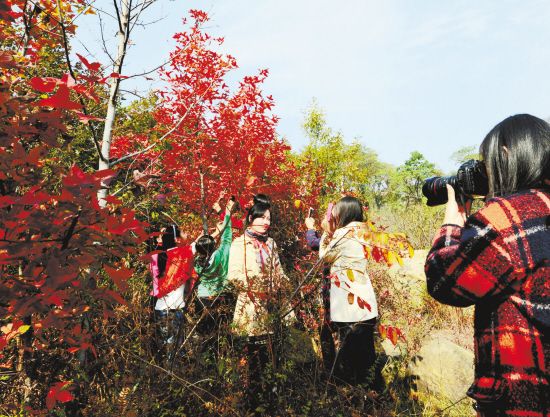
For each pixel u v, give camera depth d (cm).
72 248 134
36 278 129
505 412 87
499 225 91
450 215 111
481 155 108
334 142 955
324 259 231
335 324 256
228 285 238
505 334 88
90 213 123
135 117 476
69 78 120
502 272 88
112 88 227
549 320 83
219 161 460
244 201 270
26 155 125
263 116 476
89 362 224
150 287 263
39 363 202
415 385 302
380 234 190
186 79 423
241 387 219
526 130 98
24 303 121
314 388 219
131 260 219
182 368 213
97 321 210
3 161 122
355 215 264
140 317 224
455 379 291
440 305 454
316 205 641
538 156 95
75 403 203
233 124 461
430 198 128
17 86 160
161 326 234
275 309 236
